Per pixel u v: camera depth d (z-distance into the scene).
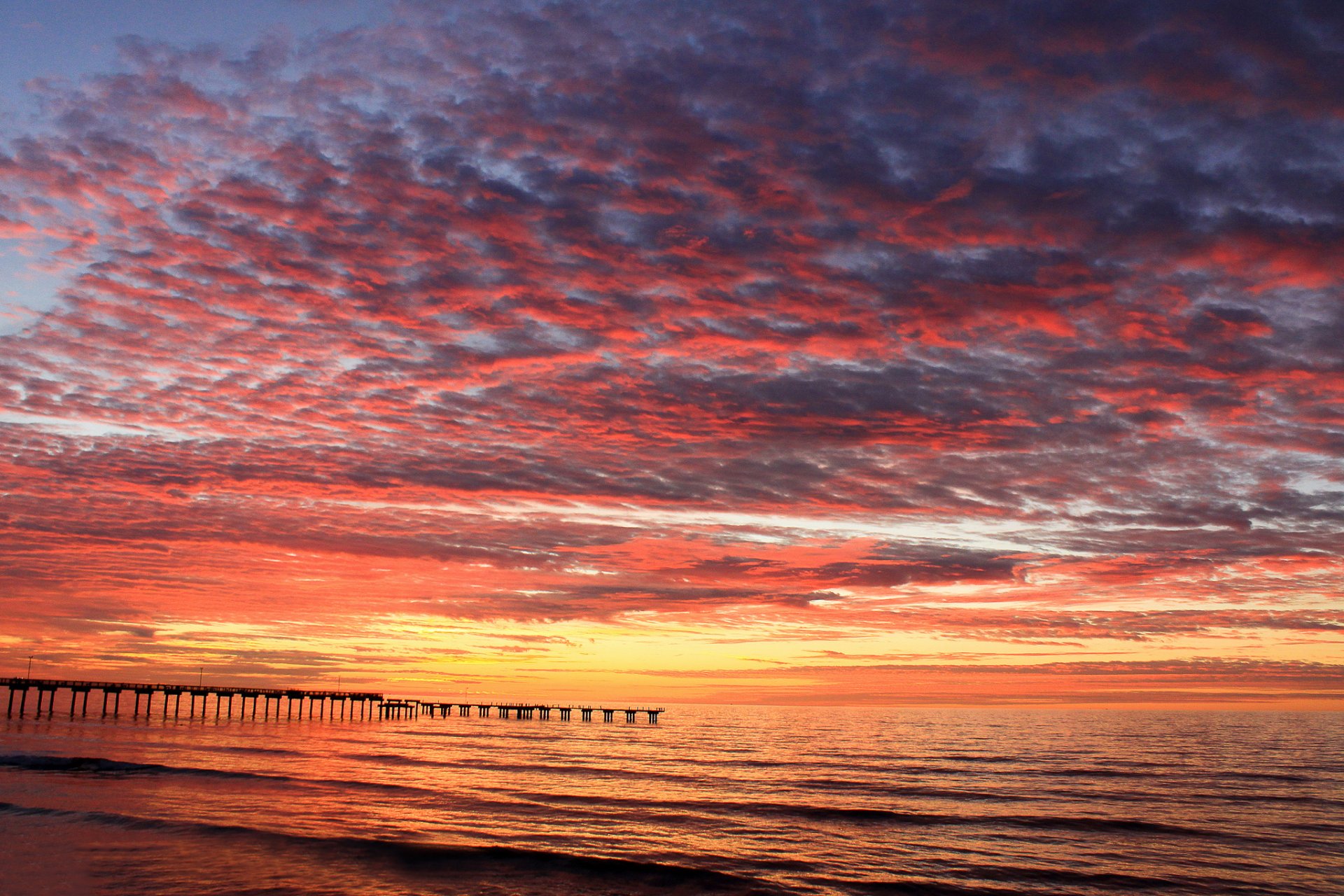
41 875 30.22
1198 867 39.47
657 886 32.47
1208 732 196.12
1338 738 168.12
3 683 105.44
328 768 70.94
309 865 33.03
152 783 53.84
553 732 150.25
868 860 39.50
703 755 103.81
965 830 48.94
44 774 56.22
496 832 43.41
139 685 114.50
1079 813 56.59
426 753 91.00
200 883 30.02
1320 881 37.12
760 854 40.25
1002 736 164.75
